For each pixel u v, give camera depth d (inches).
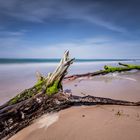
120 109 231.6
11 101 201.6
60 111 224.7
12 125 175.9
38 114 201.2
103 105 249.0
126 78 556.7
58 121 193.9
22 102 190.7
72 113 216.1
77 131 168.6
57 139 156.5
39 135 166.2
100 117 201.5
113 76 609.9
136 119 194.2
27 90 221.0
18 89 414.0
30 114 193.3
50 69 1063.0
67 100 229.8
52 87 225.8
